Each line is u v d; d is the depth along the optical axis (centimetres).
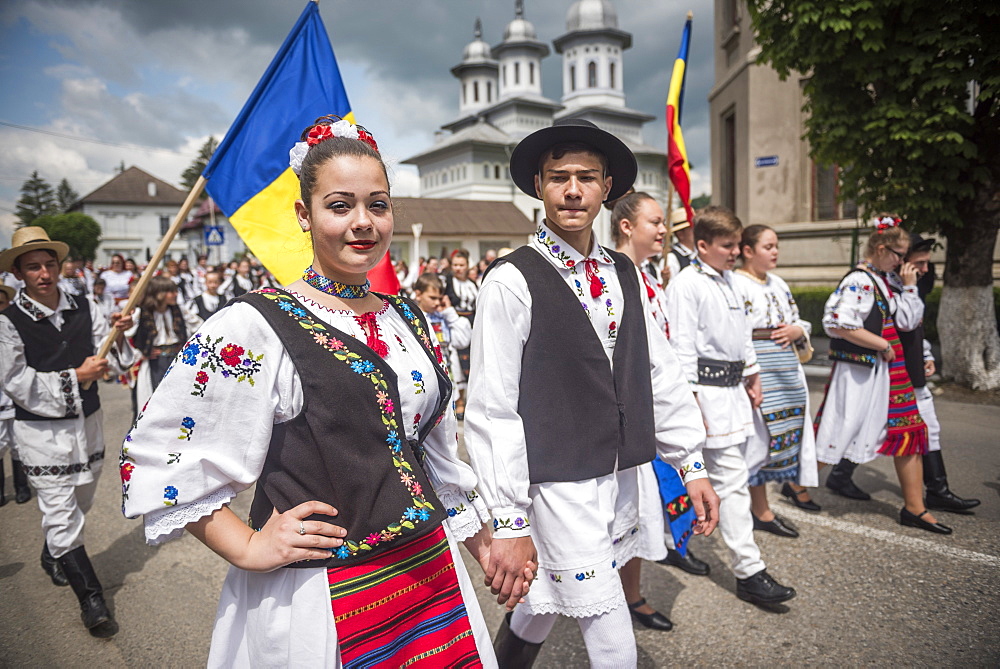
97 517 447
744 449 357
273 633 128
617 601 183
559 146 190
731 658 257
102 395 930
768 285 377
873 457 373
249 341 128
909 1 611
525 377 187
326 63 364
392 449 137
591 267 198
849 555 340
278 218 351
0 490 488
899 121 653
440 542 145
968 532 363
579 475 184
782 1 691
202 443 126
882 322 369
